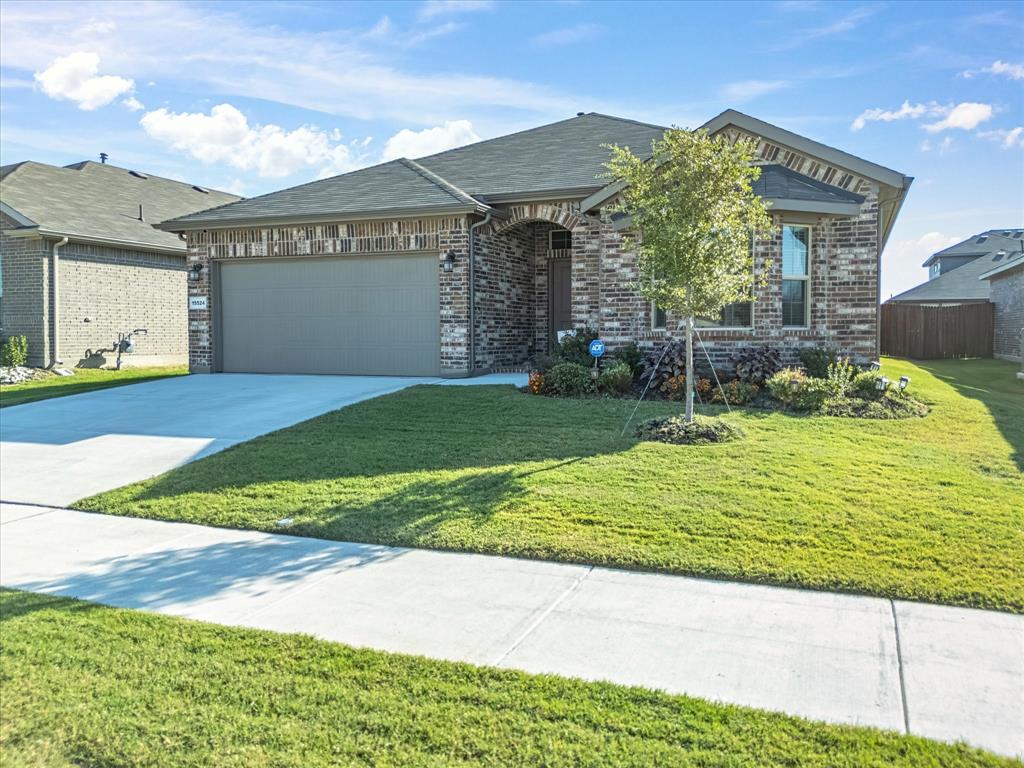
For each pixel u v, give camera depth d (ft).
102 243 65.87
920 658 12.33
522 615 14.35
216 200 91.15
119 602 15.28
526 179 51.67
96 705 10.93
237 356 54.54
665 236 27.58
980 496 21.09
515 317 54.60
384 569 17.15
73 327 64.49
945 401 35.78
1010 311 78.23
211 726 10.33
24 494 25.00
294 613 14.55
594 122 62.54
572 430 30.32
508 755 9.58
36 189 68.39
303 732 10.17
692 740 9.87
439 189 50.37
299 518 20.99
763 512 19.79
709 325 40.96
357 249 50.11
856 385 35.27
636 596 15.30
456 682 11.52
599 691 11.19
